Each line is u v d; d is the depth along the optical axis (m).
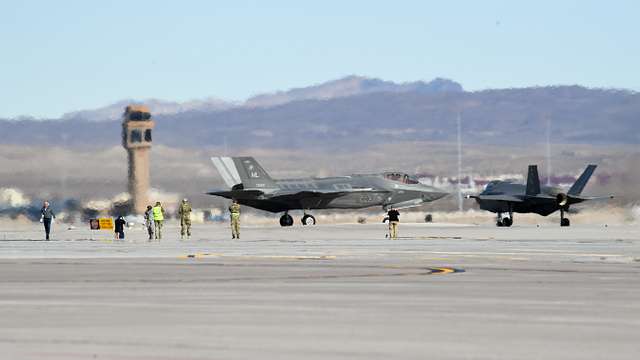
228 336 53.53
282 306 67.88
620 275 94.19
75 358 46.41
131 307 67.38
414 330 55.69
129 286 84.06
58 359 46.12
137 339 52.47
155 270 103.75
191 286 83.81
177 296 75.06
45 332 55.12
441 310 65.19
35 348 49.44
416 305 68.25
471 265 110.00
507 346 49.84
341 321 59.66
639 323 58.28
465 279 90.25
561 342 51.06
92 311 65.06
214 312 64.25
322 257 127.00
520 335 53.62
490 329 56.00
